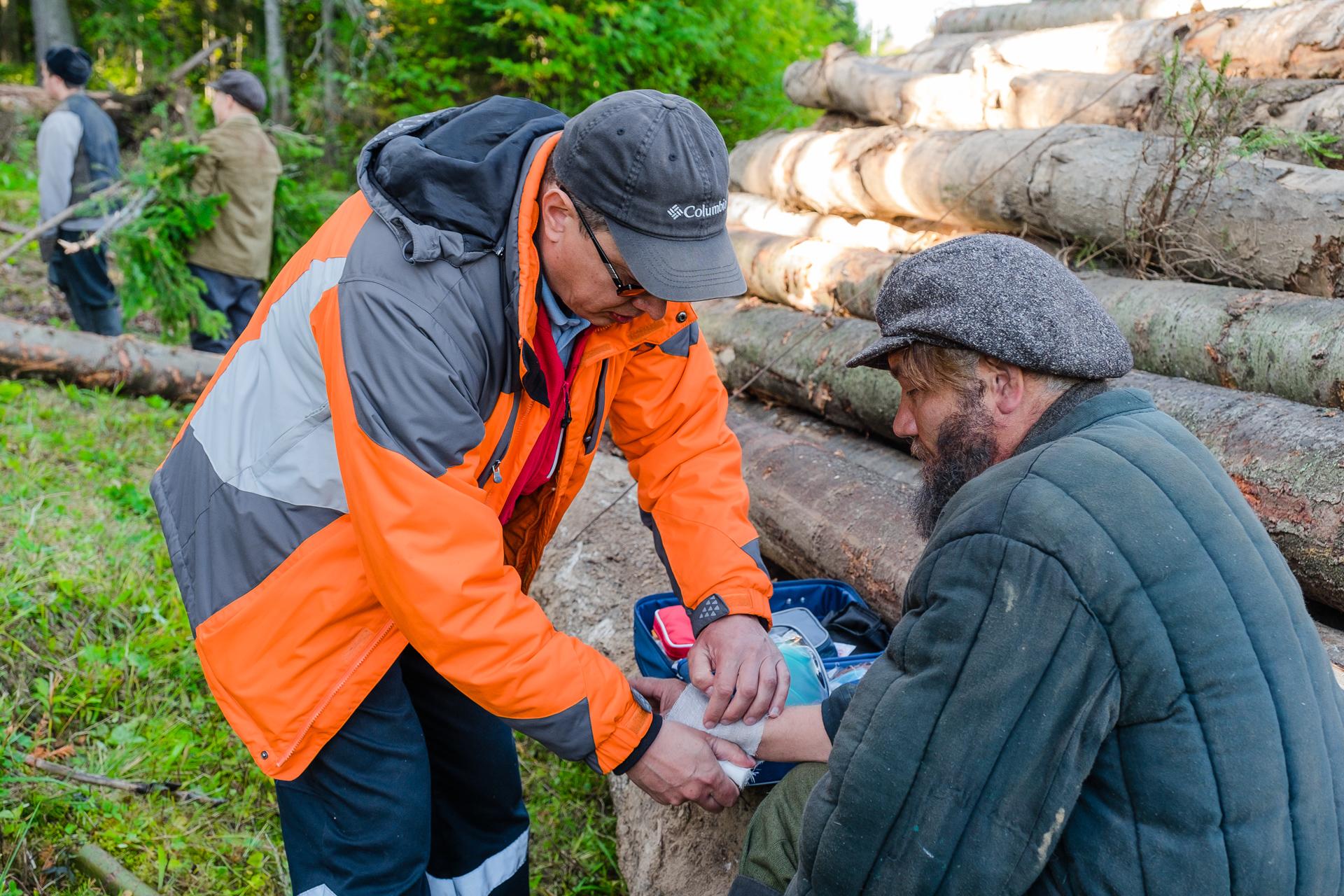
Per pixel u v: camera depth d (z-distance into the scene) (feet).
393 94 30.50
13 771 8.16
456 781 6.63
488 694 5.11
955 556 4.10
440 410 4.84
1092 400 4.46
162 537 11.78
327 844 5.82
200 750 8.93
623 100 4.85
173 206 17.61
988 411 4.54
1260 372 7.91
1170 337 8.69
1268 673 3.91
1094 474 4.05
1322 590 6.65
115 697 9.37
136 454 14.55
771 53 28.48
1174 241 9.59
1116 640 3.82
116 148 18.94
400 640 5.46
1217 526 4.05
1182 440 4.37
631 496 11.45
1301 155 9.86
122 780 8.45
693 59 27.07
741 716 5.77
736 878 5.61
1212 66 11.30
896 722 4.09
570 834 8.51
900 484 9.11
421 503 4.78
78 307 18.53
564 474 6.03
